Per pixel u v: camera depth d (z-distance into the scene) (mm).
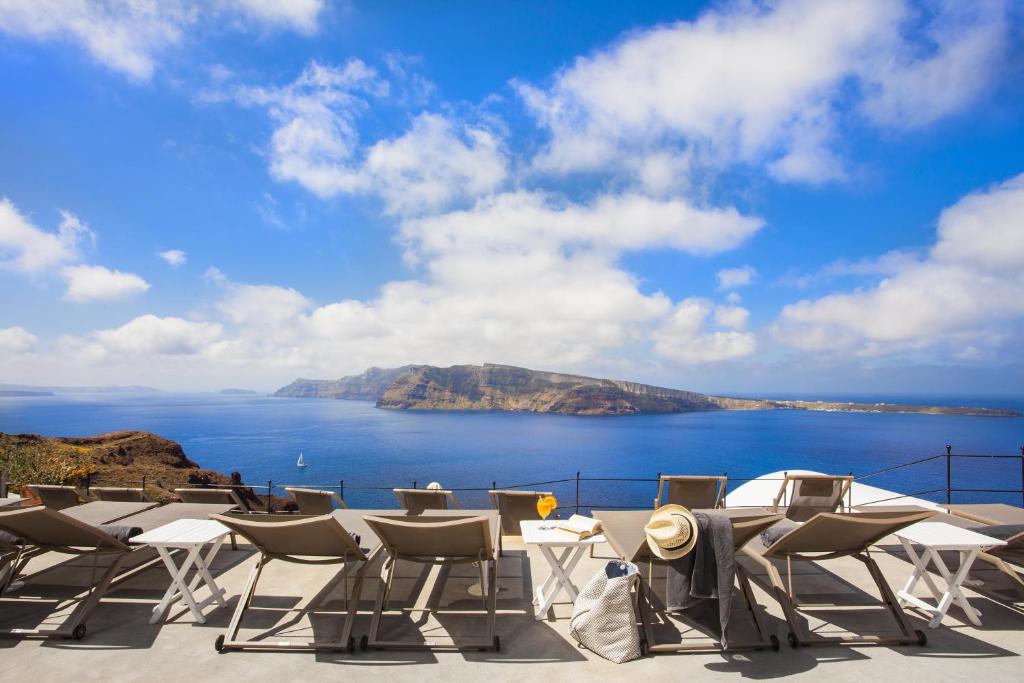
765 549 3611
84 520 4277
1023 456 6121
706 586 3025
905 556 4703
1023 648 3029
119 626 3299
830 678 2711
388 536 3152
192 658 2906
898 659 2906
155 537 3357
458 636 3162
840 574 4270
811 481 4766
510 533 5023
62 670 2770
